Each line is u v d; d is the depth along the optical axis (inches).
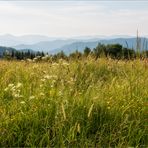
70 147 166.6
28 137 169.3
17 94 213.2
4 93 237.0
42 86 245.1
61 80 247.0
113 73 346.0
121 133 181.5
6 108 204.4
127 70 347.3
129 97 224.8
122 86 248.4
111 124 189.3
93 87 242.7
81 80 290.0
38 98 207.0
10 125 179.5
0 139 169.2
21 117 185.2
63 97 204.8
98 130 185.5
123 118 193.5
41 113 191.0
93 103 197.3
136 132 182.9
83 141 170.9
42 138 167.3
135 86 247.8
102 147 169.9
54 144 169.8
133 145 176.1
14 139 172.2
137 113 203.0
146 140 180.2
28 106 201.6
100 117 191.8
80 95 217.8
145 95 234.7
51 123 184.2
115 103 209.6
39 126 182.2
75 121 185.9
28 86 256.4
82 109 195.2
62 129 178.1
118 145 168.4
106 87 252.5
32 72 314.5
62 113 185.9
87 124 184.7
